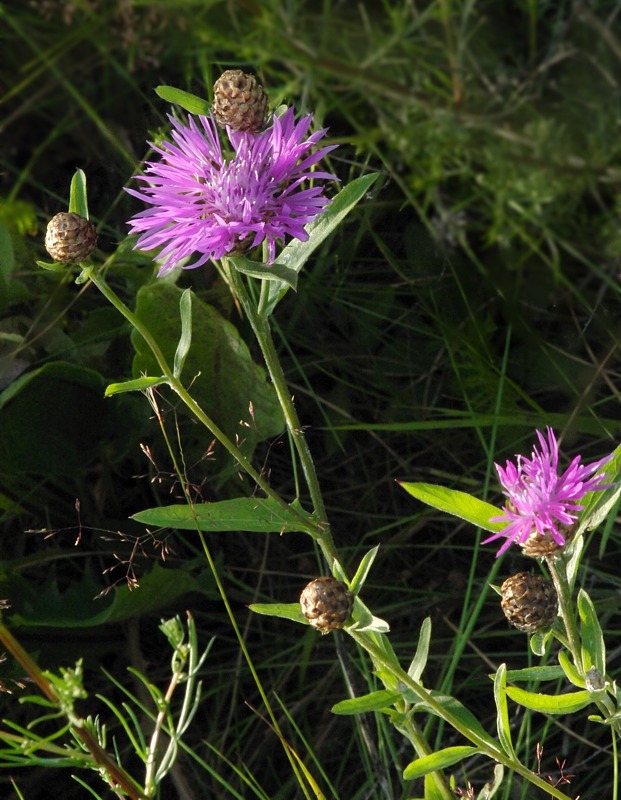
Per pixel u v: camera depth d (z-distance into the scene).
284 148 0.54
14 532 0.69
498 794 0.63
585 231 0.62
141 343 0.68
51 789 0.65
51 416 0.68
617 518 0.67
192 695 0.67
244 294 0.55
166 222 0.54
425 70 0.62
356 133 0.67
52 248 0.55
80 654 0.67
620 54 0.60
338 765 0.65
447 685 0.62
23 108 0.65
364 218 0.69
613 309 0.66
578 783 0.63
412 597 0.69
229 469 0.69
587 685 0.52
